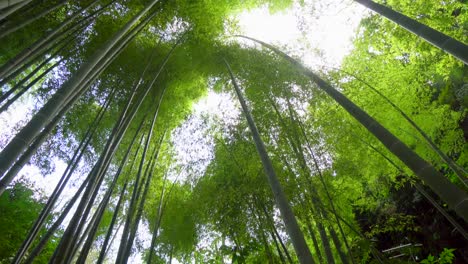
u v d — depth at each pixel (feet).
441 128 18.26
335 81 17.28
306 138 14.58
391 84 18.54
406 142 18.24
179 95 20.97
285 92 16.12
